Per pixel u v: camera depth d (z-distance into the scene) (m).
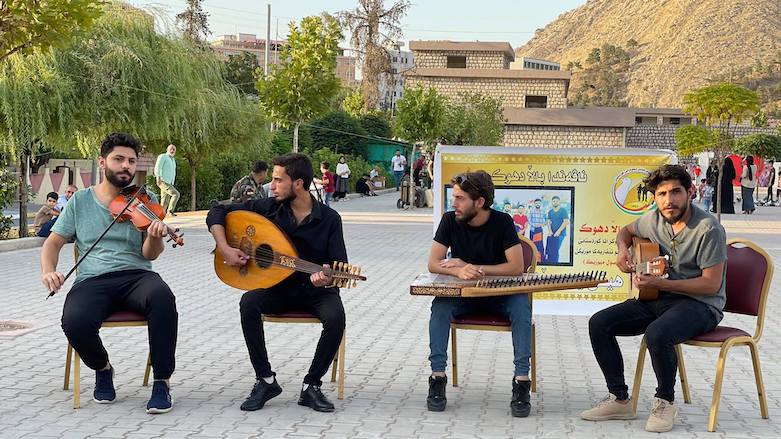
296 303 7.02
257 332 6.85
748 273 6.86
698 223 6.62
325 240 7.06
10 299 11.73
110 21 21.83
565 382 7.88
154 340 6.60
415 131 38.56
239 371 8.01
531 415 6.77
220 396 7.13
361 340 9.55
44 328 9.77
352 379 7.80
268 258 6.86
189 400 6.99
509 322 6.97
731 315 11.64
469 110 55.94
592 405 7.12
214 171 32.47
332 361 7.31
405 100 38.66
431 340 6.93
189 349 8.90
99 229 6.88
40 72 19.23
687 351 9.26
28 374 7.72
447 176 8.84
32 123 19.05
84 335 6.56
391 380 7.80
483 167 8.85
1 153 20.72
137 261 6.92
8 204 19.47
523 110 67.62
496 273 6.95
